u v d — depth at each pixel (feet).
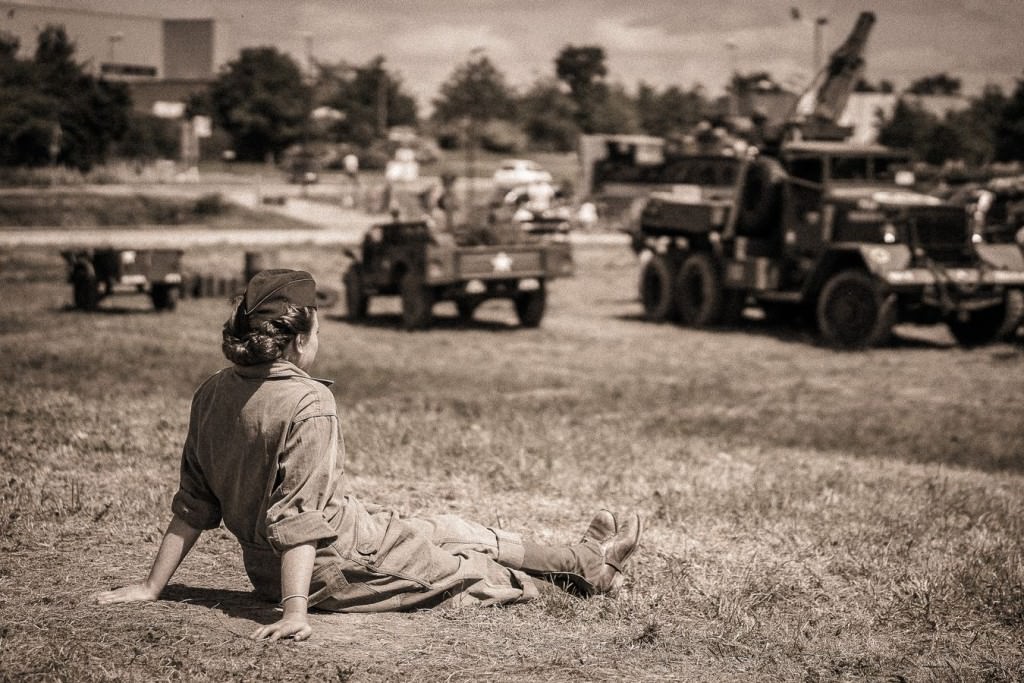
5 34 279.08
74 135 290.97
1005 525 32.17
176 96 443.73
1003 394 72.59
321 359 81.20
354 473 34.86
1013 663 19.60
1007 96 280.31
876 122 315.78
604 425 51.72
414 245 106.93
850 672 18.71
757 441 50.08
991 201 111.45
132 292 110.01
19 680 16.06
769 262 109.70
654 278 122.83
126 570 22.00
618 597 22.24
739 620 21.24
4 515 25.94
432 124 517.55
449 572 20.06
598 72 541.75
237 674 16.49
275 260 138.51
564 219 167.73
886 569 25.93
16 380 56.49
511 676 17.28
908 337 108.99
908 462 46.52
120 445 36.37
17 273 145.18
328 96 487.20
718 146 126.31
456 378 73.10
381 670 16.99
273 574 18.88
